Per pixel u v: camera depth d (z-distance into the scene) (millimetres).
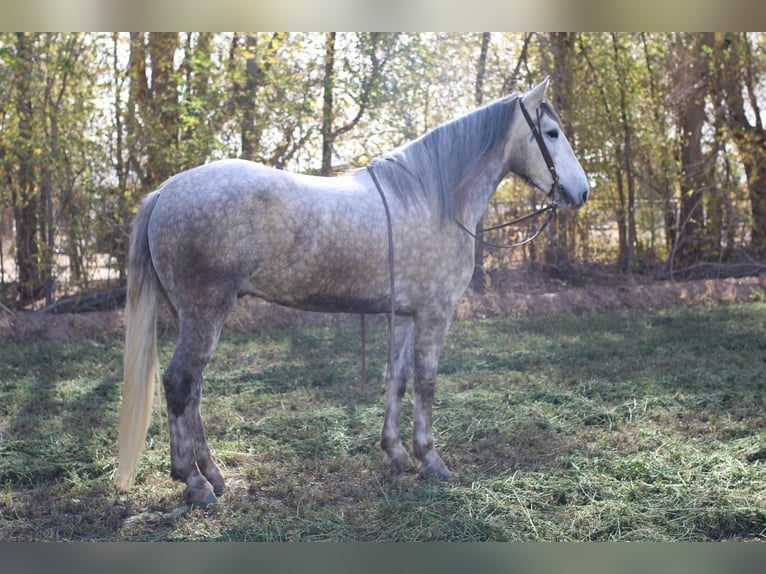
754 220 12281
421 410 4230
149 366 3695
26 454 4438
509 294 10273
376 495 3932
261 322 8852
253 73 10234
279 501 3885
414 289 4102
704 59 11930
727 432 4840
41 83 9086
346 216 3818
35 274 9398
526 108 4375
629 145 11484
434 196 4117
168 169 9555
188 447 3754
